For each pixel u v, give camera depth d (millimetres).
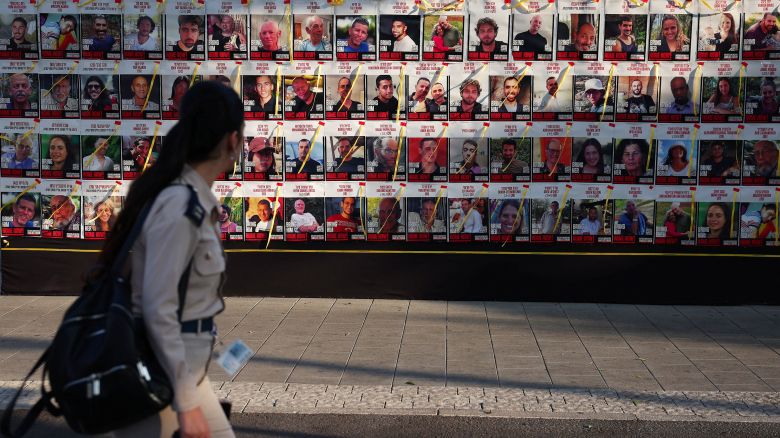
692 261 7332
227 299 7523
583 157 7293
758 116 7160
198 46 7344
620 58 7188
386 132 7363
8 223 7582
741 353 6047
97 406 2508
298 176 7441
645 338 6426
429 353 6047
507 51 7234
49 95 7426
